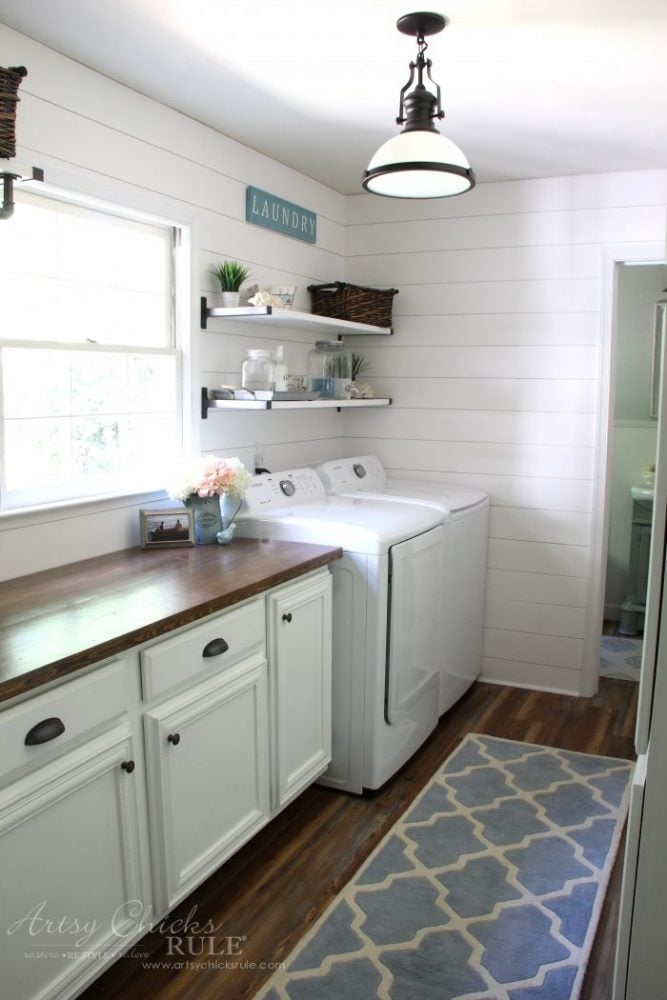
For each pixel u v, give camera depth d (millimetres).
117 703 1747
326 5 1957
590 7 1946
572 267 3611
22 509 2234
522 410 3777
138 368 2691
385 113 2762
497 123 2846
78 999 1850
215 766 2102
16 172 1927
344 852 2453
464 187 2408
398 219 3916
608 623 4980
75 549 2443
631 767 3039
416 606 2945
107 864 1750
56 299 2357
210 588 2113
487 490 3887
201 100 2631
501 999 1857
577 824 2625
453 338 3877
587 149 3152
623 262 3555
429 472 4008
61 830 1610
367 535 2654
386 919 2137
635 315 4605
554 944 2047
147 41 2182
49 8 1981
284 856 2428
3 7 1978
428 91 2340
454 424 3924
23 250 2234
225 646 2094
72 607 1925
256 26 2082
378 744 2756
